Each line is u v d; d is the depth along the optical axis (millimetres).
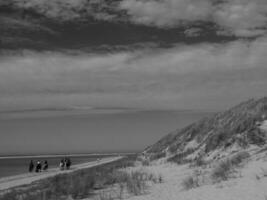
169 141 41438
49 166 72625
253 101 27469
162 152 37844
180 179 15422
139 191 13055
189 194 10812
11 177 41312
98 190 15008
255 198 8469
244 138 20688
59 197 13961
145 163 30938
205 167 18109
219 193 9938
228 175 12383
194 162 22234
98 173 25016
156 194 12070
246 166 13406
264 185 9578
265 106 24188
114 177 18391
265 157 14023
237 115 26781
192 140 32875
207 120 34719
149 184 14836
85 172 28500
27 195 15531
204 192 10555
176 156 28594
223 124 28344
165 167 24141
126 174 19016
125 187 14859
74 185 15430
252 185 9953
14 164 104812
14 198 16156
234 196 9156
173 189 12617
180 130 42438
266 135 19938
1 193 20797
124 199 12000
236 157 16141
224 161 17062
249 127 22312
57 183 18719
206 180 12773
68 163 50312
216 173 13344
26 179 35719
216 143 23625
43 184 21391
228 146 21359
